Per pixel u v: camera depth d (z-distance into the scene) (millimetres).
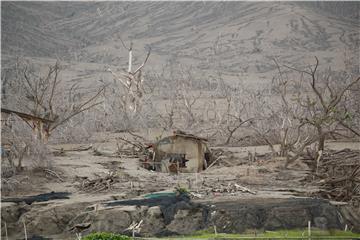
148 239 44406
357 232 46312
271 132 84000
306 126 80375
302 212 46406
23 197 53562
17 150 61969
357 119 85000
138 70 118250
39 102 87500
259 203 48250
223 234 45375
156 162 69625
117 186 57062
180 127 99875
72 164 67062
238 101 117938
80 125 93000
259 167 64750
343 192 53125
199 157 69812
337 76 152125
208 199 50250
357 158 65688
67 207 49781
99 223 46594
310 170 63000
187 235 45625
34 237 47719
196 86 184500
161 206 47875
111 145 82312
